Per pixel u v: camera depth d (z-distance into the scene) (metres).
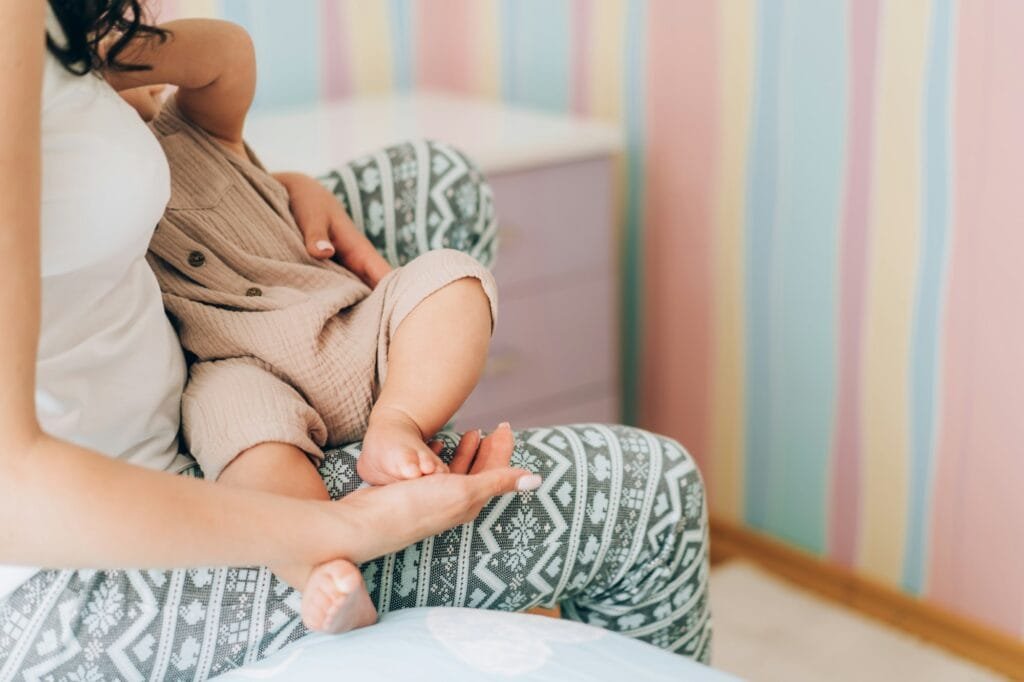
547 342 1.91
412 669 0.74
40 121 0.66
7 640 0.79
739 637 1.73
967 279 1.56
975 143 1.51
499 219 1.79
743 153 1.81
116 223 0.77
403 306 0.90
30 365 0.64
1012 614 1.63
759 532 1.96
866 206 1.66
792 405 1.85
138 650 0.80
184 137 1.01
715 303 1.92
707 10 1.80
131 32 0.85
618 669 0.76
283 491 0.81
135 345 0.83
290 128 1.95
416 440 0.82
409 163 1.21
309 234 1.05
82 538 0.65
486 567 0.88
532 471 0.90
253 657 0.83
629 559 0.93
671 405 2.06
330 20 2.15
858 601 1.80
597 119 2.04
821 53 1.66
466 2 2.23
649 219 2.00
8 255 0.63
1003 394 1.56
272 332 0.92
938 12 1.51
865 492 1.78
